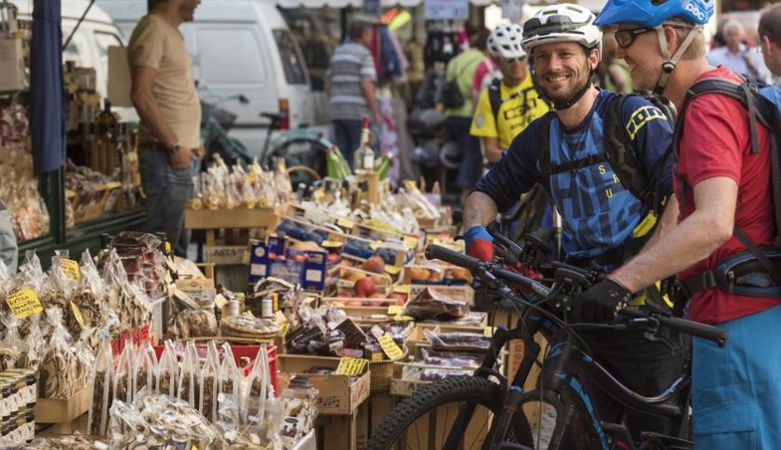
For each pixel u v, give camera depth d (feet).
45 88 32.27
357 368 23.09
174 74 36.42
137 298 22.67
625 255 18.56
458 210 20.25
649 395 18.56
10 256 25.94
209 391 19.52
